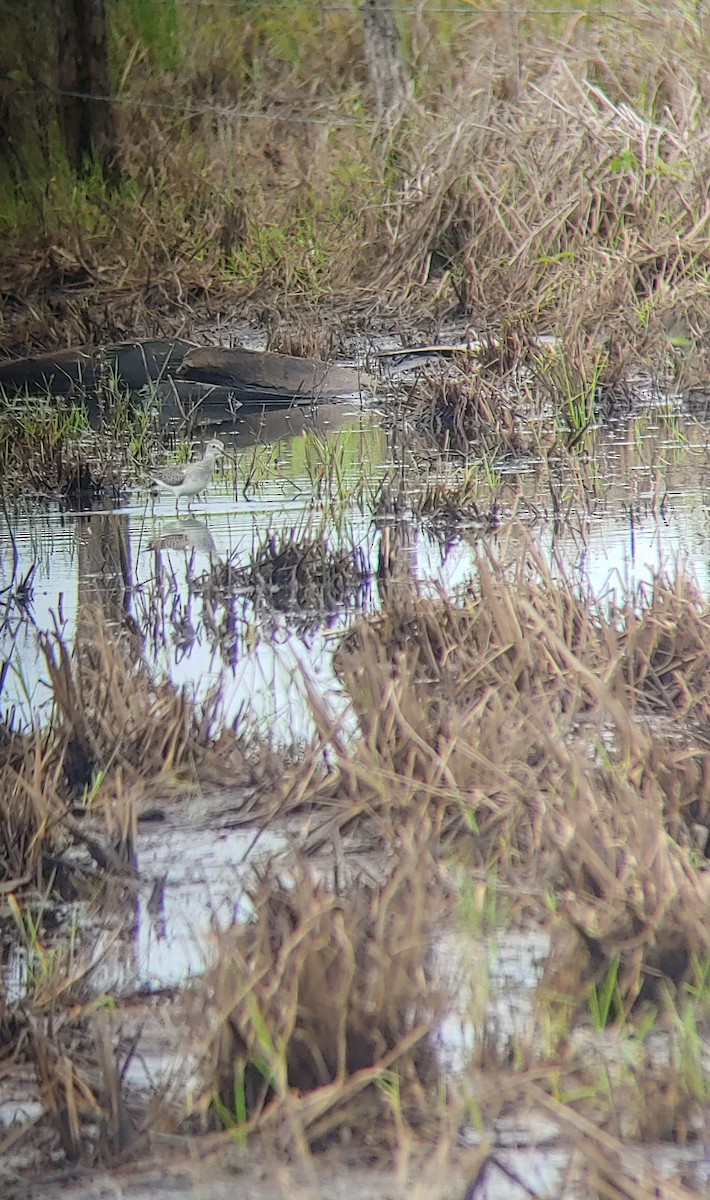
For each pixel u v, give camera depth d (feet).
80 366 114.62
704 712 46.29
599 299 114.01
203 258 144.05
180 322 130.31
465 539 72.23
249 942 32.89
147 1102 29.25
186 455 93.91
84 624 61.57
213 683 54.24
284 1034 29.12
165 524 79.00
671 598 52.95
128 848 40.93
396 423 99.40
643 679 49.42
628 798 37.14
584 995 31.76
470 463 88.79
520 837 39.58
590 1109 28.14
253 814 43.60
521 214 127.24
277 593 66.23
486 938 34.71
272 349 118.73
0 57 180.75
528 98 137.90
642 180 122.93
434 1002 30.60
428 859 37.01
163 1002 33.17
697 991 31.12
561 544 69.72
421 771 43.47
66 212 160.04
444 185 131.34
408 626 54.19
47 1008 33.01
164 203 156.97
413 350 115.85
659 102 140.15
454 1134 27.55
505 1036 30.50
